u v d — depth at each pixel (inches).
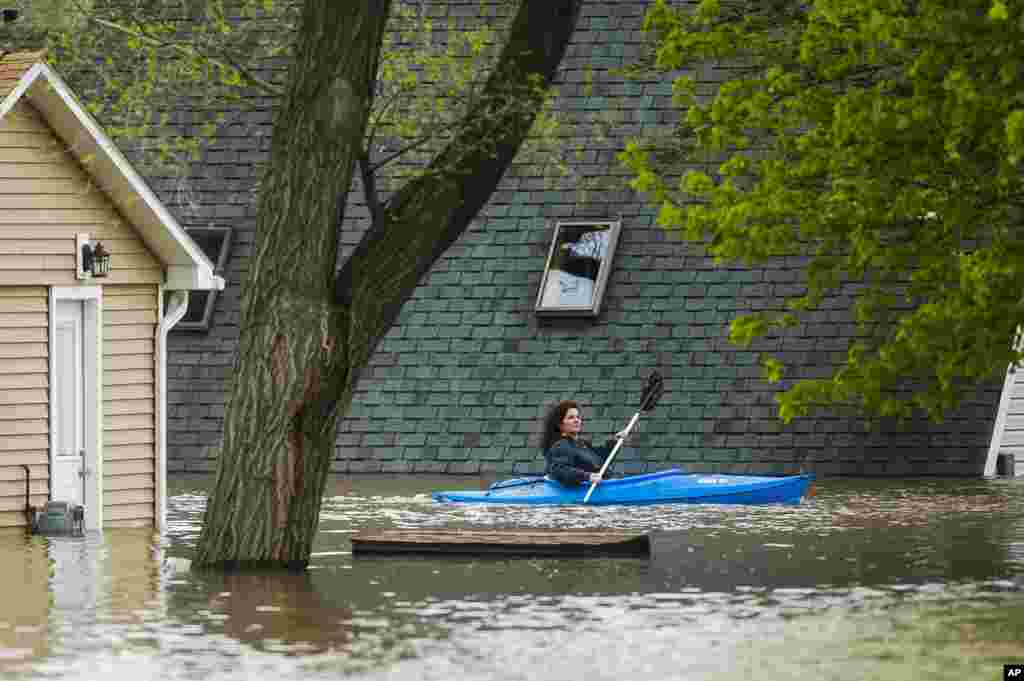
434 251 2012.8
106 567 1972.2
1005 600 1681.8
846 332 3051.2
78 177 2413.9
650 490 2632.9
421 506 2591.0
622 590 1772.9
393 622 1594.5
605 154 3189.0
